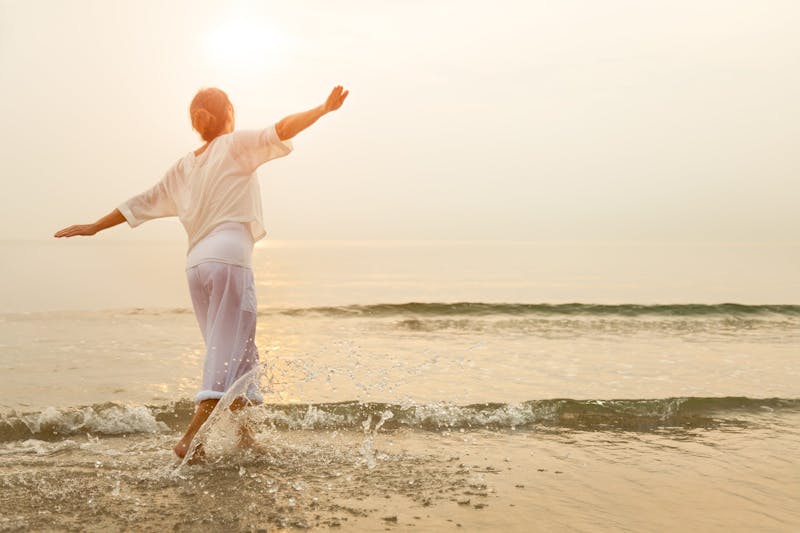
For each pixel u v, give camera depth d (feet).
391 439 12.73
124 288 67.51
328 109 10.80
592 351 24.71
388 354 23.86
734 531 8.38
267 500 9.09
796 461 11.66
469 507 9.05
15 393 16.33
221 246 11.05
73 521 8.20
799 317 36.70
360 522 8.37
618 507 9.21
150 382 17.97
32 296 55.52
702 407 15.58
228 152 11.27
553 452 12.08
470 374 19.80
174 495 9.23
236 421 11.23
